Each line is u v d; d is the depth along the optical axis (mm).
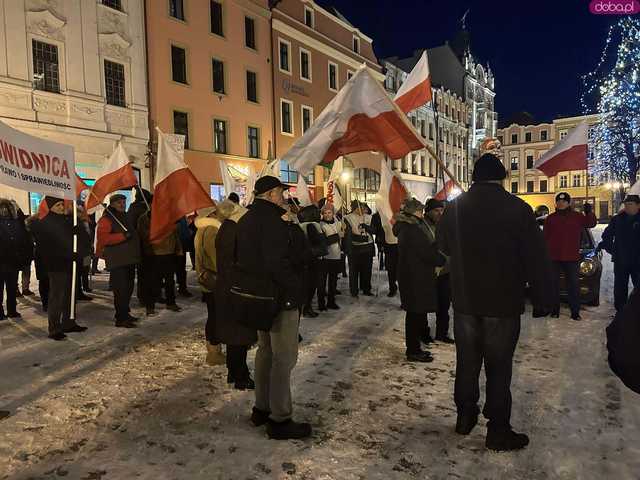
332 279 7836
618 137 28547
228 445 3346
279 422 3453
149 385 4453
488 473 2998
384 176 8367
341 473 2992
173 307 7625
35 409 3928
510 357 3299
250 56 25609
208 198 6496
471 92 57531
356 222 8797
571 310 6973
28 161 5289
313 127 5977
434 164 47938
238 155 24766
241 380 4371
